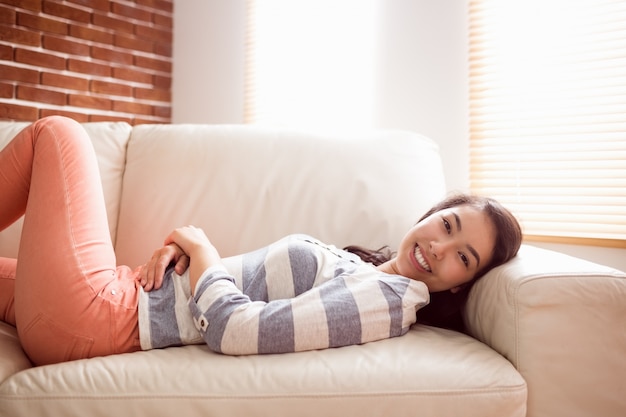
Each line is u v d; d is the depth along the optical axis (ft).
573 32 6.63
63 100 9.00
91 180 4.00
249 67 9.73
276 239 5.20
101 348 3.61
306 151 5.45
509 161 7.07
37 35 8.67
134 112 9.98
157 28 10.32
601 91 6.44
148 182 5.47
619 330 3.41
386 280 3.81
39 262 3.59
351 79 8.54
